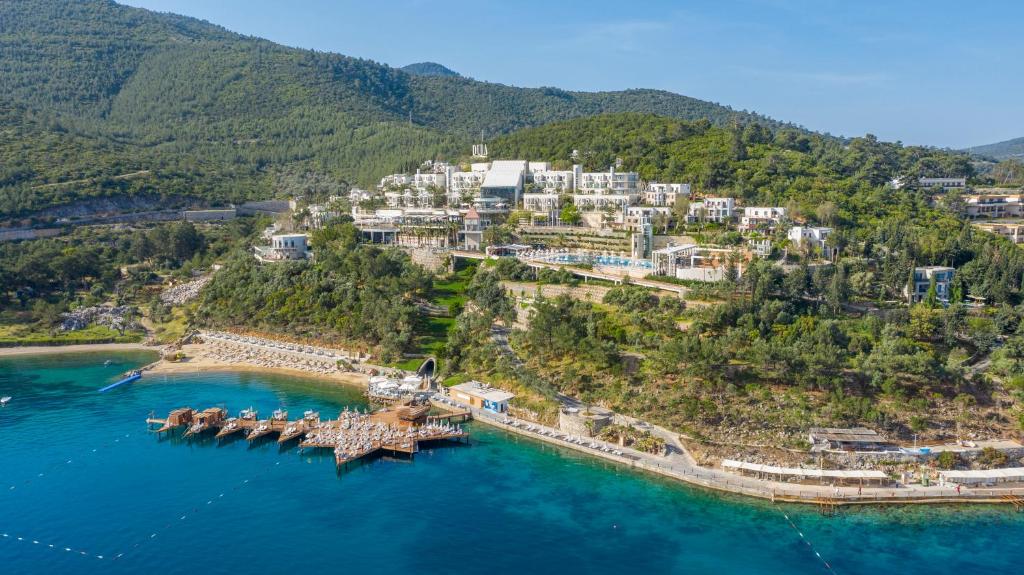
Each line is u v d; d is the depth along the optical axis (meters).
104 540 149.62
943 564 139.62
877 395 190.12
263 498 167.88
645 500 164.38
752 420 186.12
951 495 162.62
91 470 182.00
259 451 195.62
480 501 165.50
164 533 152.12
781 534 150.12
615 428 192.88
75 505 164.00
